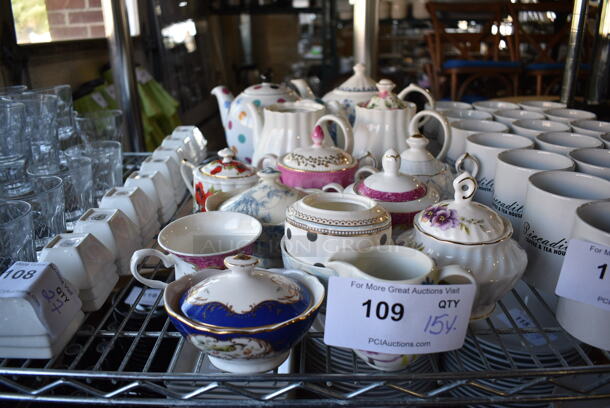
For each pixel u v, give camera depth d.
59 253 0.62
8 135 0.92
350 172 0.80
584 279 0.53
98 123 1.22
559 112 1.04
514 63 2.68
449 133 0.90
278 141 0.93
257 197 0.72
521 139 0.83
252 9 3.29
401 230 0.69
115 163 1.01
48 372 0.50
